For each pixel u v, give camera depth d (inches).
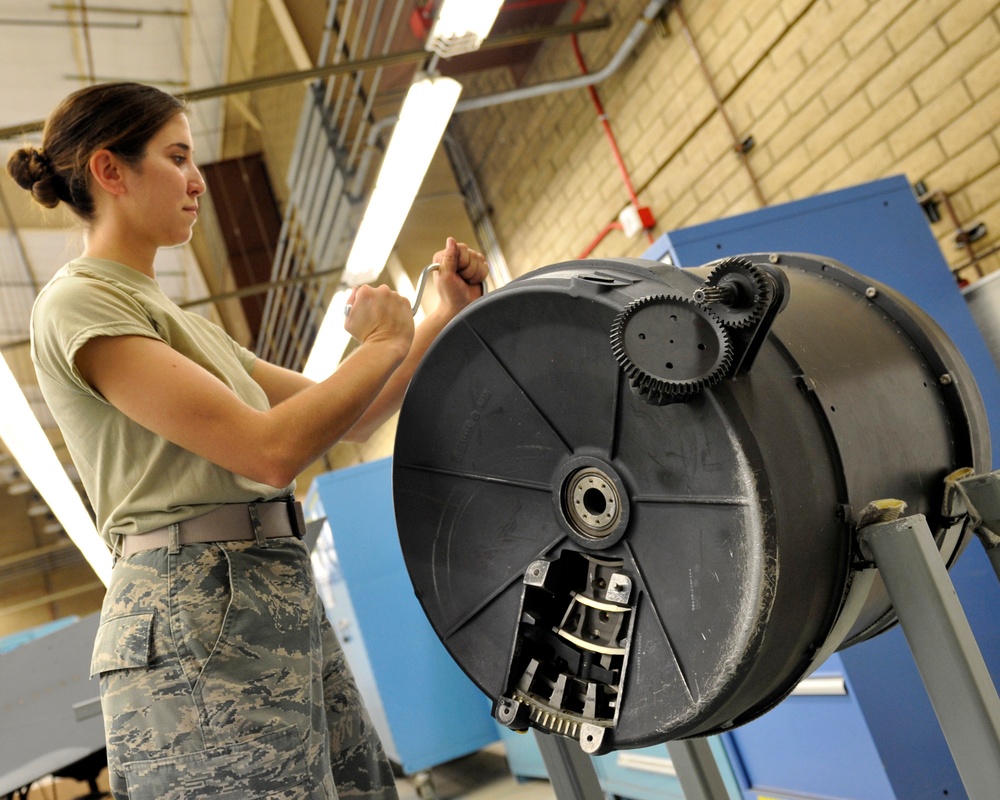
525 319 38.5
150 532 41.1
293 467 38.0
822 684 71.7
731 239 80.5
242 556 41.5
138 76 277.4
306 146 227.8
